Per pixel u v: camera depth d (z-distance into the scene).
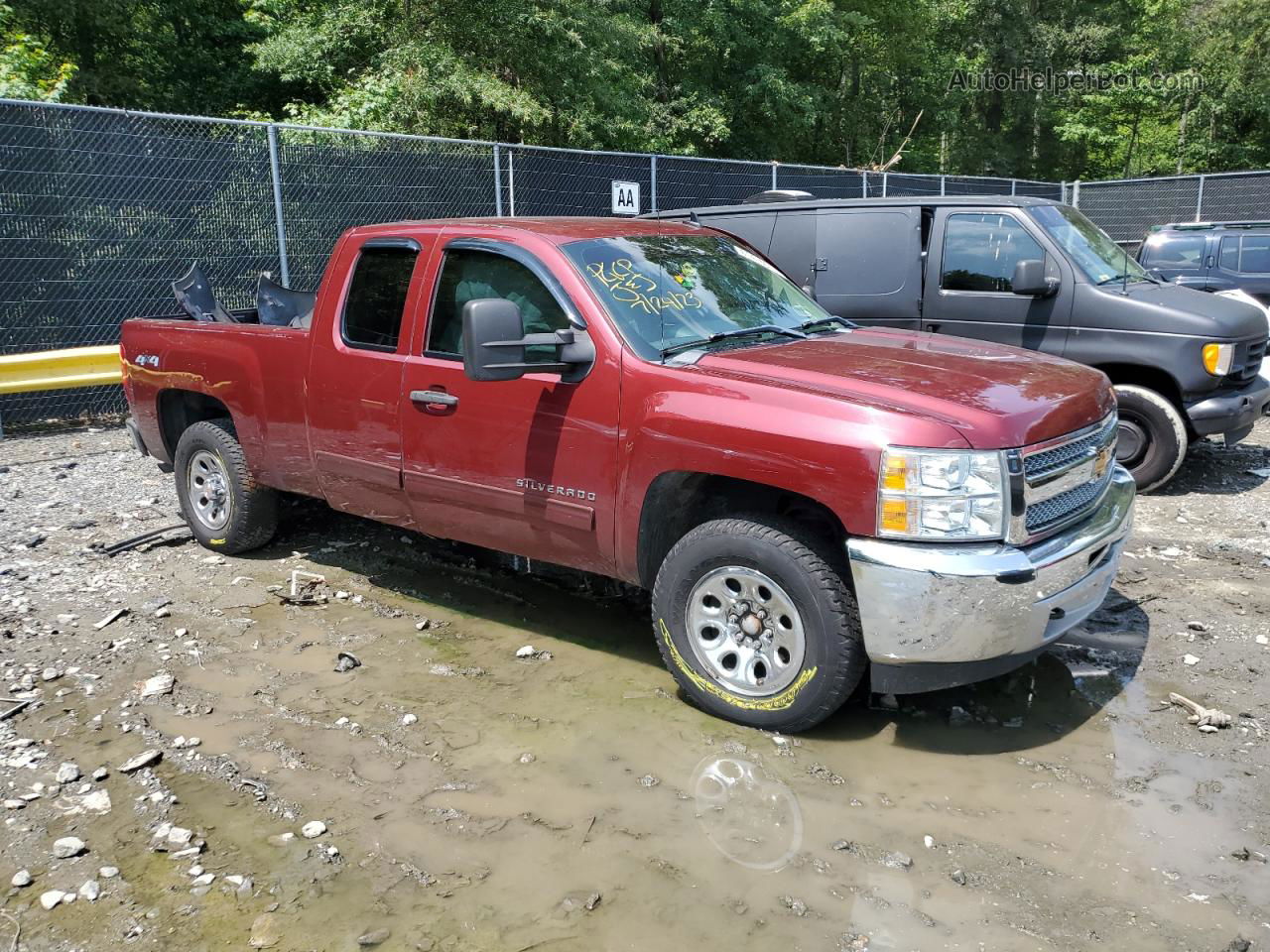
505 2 15.92
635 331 4.14
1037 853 3.15
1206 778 3.56
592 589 5.45
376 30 17.05
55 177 9.27
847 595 3.64
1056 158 38.62
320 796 3.49
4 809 3.41
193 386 5.76
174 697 4.20
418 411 4.63
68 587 5.42
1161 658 4.52
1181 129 36.56
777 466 3.62
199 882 3.04
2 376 8.95
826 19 26.22
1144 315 7.03
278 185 10.49
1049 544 3.64
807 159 31.73
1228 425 7.00
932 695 4.22
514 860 3.13
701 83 24.44
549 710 4.09
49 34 22.22
